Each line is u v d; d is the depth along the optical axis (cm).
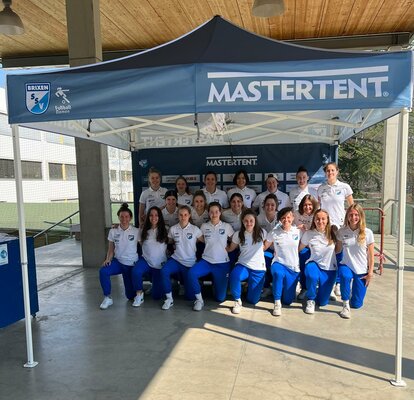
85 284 532
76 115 276
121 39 760
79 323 386
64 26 680
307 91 252
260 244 411
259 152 563
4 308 362
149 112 266
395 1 602
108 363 302
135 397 254
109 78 270
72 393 262
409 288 482
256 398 249
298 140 554
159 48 288
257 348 320
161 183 582
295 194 489
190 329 362
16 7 599
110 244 444
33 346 336
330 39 765
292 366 289
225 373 281
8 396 260
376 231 936
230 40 277
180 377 277
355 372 279
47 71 280
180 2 600
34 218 1307
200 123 491
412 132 973
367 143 1602
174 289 494
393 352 310
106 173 631
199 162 573
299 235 409
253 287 418
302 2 604
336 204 463
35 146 2158
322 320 379
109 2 598
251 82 255
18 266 377
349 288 388
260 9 458
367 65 247
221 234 421
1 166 1902
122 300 457
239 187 500
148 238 438
